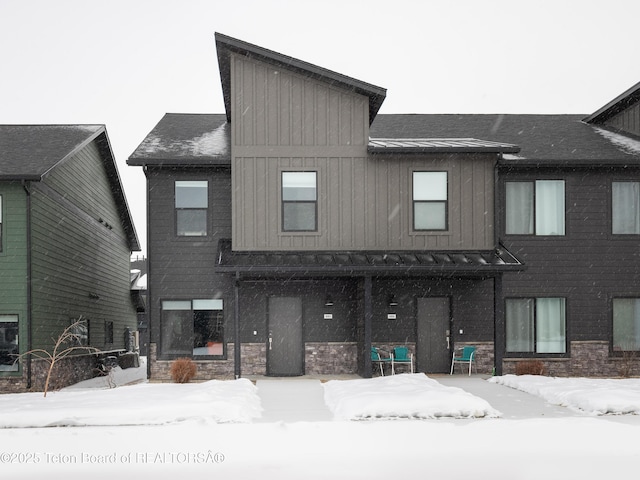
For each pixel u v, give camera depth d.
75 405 11.54
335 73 17.56
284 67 17.83
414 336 18.66
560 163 18.19
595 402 11.48
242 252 17.61
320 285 18.59
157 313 18.14
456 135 20.97
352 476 7.33
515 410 11.80
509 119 22.62
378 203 17.89
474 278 18.50
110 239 26.27
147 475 7.50
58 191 19.64
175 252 18.23
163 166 18.12
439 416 11.02
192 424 10.47
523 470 7.55
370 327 16.77
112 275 26.59
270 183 17.75
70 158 20.72
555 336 18.67
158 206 18.23
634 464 7.82
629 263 18.75
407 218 17.89
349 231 17.81
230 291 18.33
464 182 18.06
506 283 18.58
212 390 13.09
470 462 7.93
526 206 18.67
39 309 17.92
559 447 8.70
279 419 11.10
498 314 17.09
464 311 18.66
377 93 17.75
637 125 20.66
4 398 13.32
